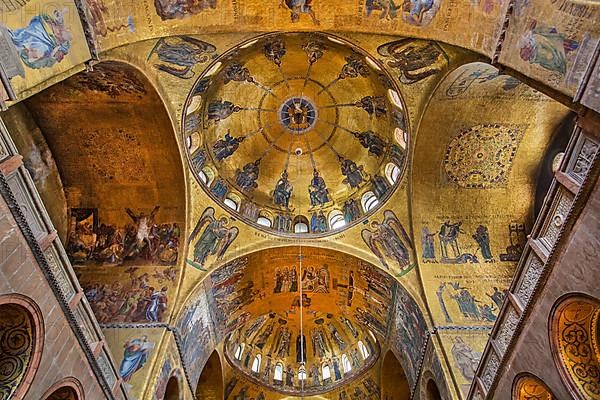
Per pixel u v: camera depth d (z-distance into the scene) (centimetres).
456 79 1370
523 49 936
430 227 1711
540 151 1585
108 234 1688
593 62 777
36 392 847
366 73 1709
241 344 2423
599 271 809
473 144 1577
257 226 1858
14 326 840
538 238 1038
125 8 1032
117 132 1520
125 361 1407
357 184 1992
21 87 789
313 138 2061
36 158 1514
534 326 997
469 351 1467
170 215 1689
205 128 1803
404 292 1684
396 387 2203
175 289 1605
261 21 1250
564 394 905
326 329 2538
